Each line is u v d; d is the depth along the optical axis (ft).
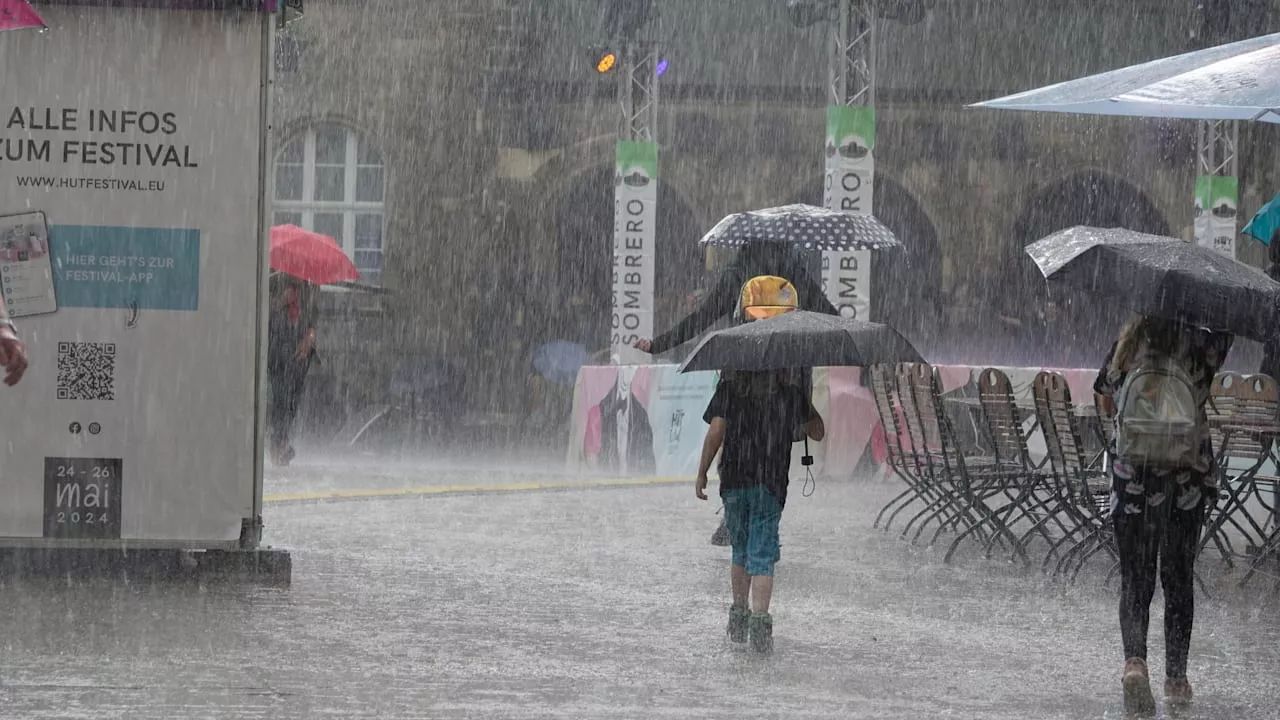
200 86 78.59
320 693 55.93
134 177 78.38
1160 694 59.93
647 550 95.25
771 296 79.46
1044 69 268.21
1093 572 90.33
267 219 79.51
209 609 72.13
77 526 78.95
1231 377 96.89
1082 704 57.67
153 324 78.89
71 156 78.02
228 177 78.89
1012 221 268.82
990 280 269.23
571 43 267.80
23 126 77.66
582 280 272.10
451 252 268.00
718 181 270.87
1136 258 58.23
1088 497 86.48
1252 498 133.90
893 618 74.49
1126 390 59.16
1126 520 58.49
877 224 90.17
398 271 267.39
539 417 251.80
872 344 65.31
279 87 265.13
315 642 65.36
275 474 143.95
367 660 62.03
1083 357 262.67
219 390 79.30
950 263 269.03
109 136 78.18
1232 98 75.61
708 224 270.67
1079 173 267.39
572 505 119.24
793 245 87.40
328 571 84.43
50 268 78.13
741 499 66.64
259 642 64.95
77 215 78.13
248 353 79.46
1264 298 57.11
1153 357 59.21
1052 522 114.01
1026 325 266.98
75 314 78.43
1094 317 263.08
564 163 268.82
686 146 270.67
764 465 66.08
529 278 269.44
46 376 78.38
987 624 73.41
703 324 86.28
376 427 209.26
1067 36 268.21
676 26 270.46
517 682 58.75
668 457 151.53
